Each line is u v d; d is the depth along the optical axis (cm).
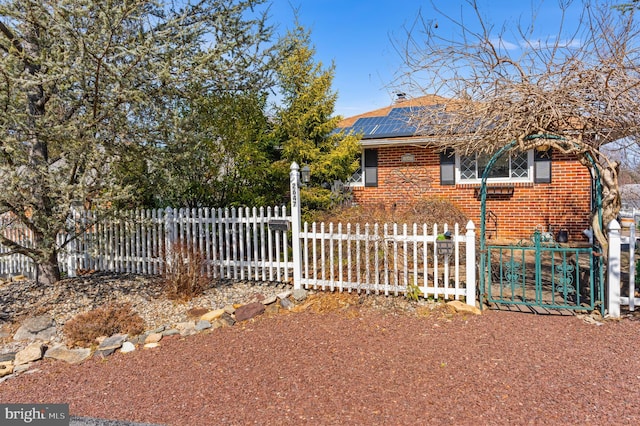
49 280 725
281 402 344
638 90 482
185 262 664
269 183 959
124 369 434
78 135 560
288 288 670
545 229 1073
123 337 515
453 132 623
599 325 503
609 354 419
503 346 446
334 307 589
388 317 548
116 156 634
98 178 574
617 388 350
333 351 448
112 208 654
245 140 895
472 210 1131
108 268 789
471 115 561
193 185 862
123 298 646
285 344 474
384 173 1216
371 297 610
